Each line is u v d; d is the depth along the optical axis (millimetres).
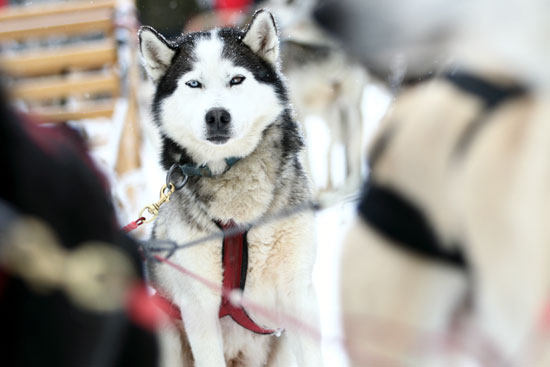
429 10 773
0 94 985
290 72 5250
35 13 7500
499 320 1020
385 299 1053
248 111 2670
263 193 2586
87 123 6828
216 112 2596
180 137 2775
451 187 980
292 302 2584
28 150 1048
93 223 1148
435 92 1018
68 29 7387
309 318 2555
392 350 1062
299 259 2570
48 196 1059
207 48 2809
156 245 2334
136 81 7668
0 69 1000
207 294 2539
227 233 2475
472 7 778
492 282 992
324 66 5223
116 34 7316
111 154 5625
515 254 956
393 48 790
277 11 5305
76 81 7145
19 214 1004
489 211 959
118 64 7270
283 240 2549
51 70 7387
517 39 814
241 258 2541
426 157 1000
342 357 2809
